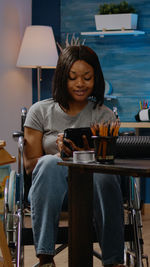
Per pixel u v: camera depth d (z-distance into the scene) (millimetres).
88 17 4742
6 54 4348
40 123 2373
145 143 1785
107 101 4719
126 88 4684
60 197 1949
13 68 4496
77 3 4762
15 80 4527
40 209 1917
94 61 2295
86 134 1973
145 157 1802
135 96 4668
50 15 4832
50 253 1875
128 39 4668
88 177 1777
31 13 4883
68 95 2324
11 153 4430
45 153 2406
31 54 4371
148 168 1346
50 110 2369
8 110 4375
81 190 1768
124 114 4691
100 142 1556
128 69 4680
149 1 4594
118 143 1776
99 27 4570
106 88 4676
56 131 2348
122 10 4512
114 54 4699
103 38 4711
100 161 1561
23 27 4715
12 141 4449
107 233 1929
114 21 4508
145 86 4652
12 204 2137
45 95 4859
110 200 1937
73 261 1782
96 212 1971
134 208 2209
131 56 4668
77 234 1781
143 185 4520
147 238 3508
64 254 3146
